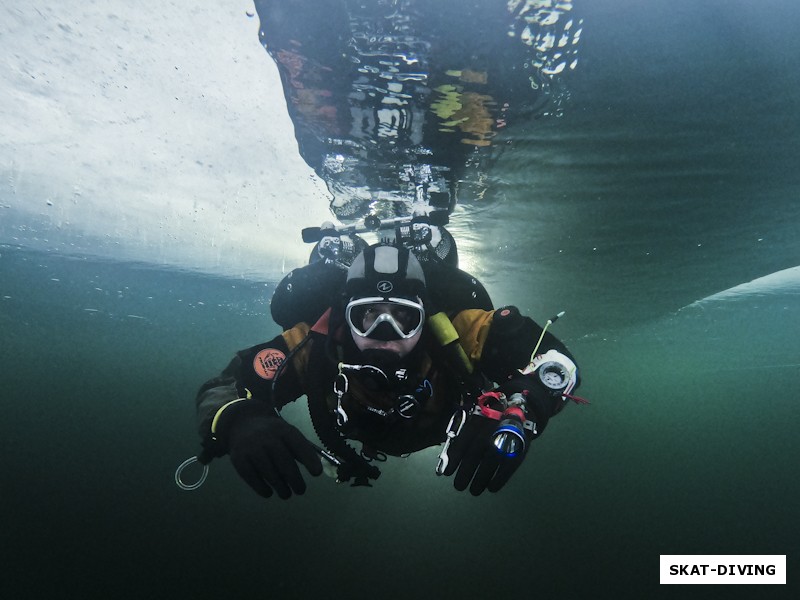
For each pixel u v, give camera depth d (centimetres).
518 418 144
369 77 334
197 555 809
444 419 196
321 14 286
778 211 546
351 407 191
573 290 886
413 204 504
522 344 179
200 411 173
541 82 339
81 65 365
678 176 468
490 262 711
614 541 930
